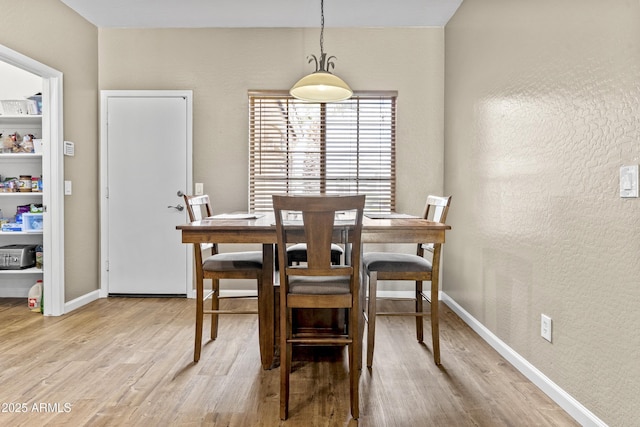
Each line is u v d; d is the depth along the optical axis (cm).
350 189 379
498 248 252
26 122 368
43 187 316
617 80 147
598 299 158
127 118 373
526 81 216
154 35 373
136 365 222
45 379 204
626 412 143
